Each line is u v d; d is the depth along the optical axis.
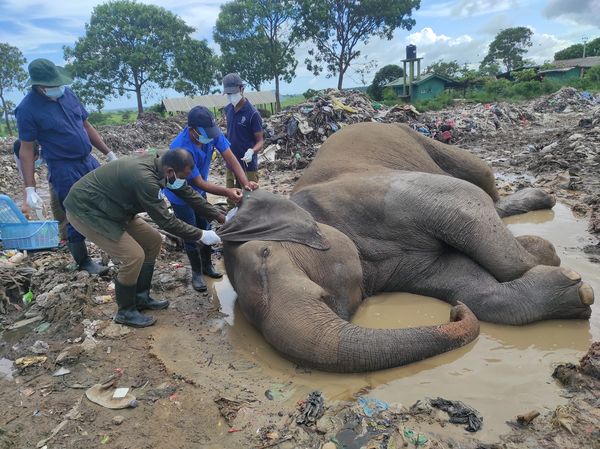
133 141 26.66
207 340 4.64
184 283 6.00
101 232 4.64
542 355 4.03
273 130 16.98
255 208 4.84
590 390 3.45
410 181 5.29
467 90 51.81
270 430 3.34
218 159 15.84
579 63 65.25
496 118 22.92
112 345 4.60
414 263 5.30
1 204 7.05
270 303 4.11
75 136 6.06
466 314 4.33
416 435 3.16
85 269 6.20
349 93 22.31
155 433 3.41
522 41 85.38
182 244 7.11
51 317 5.16
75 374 4.18
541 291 4.52
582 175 9.70
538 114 27.47
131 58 50.62
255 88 53.09
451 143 18.22
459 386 3.67
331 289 4.56
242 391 3.79
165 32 51.88
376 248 5.28
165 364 4.23
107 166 4.67
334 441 3.18
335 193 5.41
